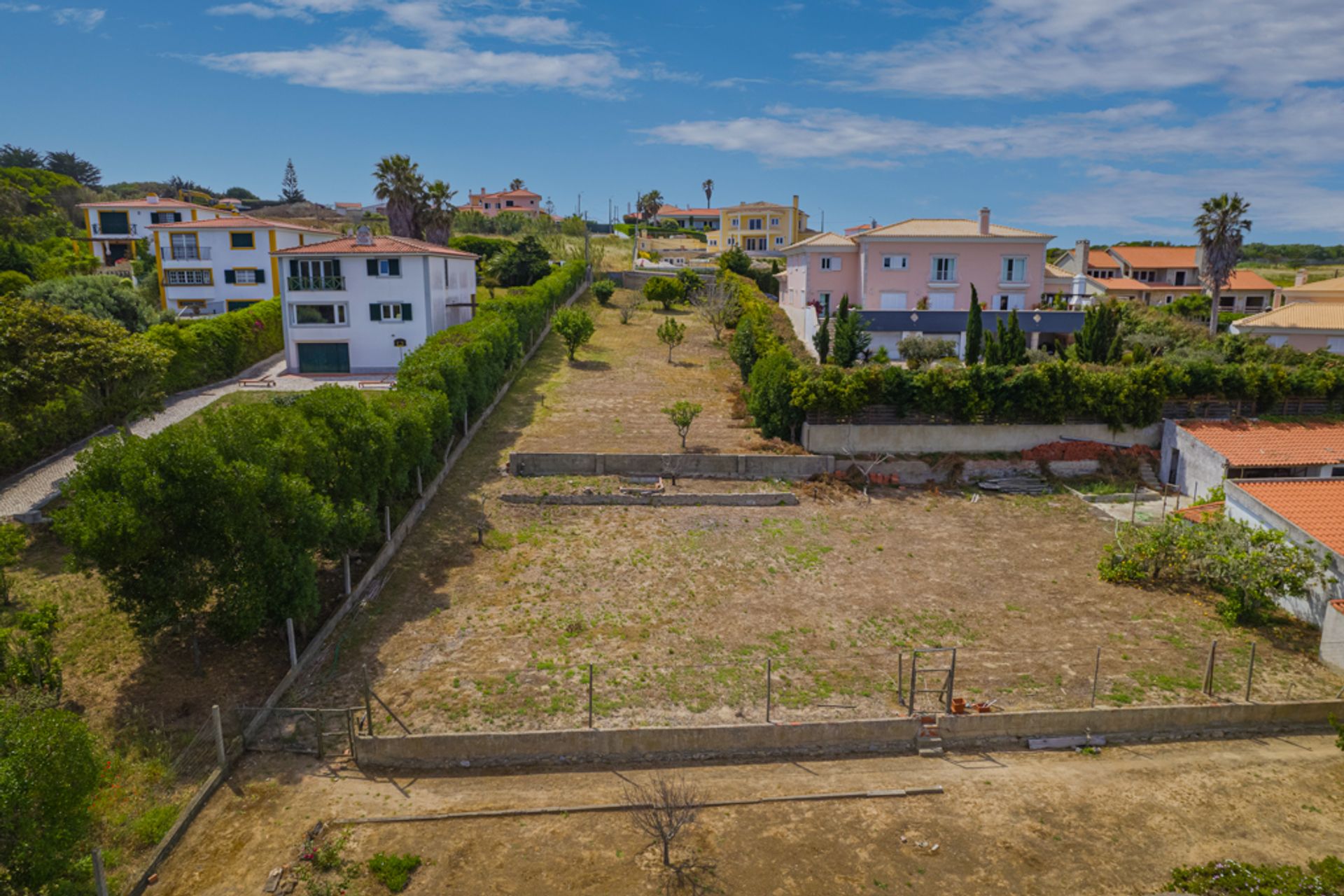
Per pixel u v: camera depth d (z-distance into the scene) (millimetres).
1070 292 62688
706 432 40094
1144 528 28969
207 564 18875
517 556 27797
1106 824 16750
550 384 49219
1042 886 14969
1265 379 38438
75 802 12633
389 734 18203
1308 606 24953
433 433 30328
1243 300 87250
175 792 16453
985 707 19797
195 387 46094
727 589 26203
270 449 20297
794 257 64000
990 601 26078
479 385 38781
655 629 23531
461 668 21141
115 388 29750
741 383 50625
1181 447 36469
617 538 29484
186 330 45281
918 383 36906
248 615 18703
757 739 18641
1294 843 16344
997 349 42188
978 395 37219
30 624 18234
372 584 25234
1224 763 19062
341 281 51250
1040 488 35688
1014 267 57156
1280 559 24688
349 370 52125
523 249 80188
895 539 30703
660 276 79750
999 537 31188
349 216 151875
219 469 18312
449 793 17031
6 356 26734
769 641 23141
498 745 17922
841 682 21125
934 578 27625
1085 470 37500
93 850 13352
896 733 19031
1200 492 35188
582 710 19391
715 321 63656
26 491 28328
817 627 24047
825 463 35594
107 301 52688
